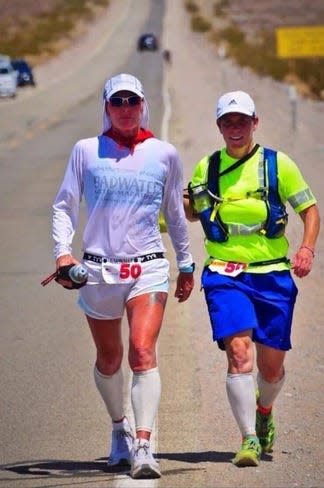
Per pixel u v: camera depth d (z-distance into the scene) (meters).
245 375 10.06
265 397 10.72
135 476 9.88
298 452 10.88
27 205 30.95
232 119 10.31
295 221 26.38
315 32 56.81
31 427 11.98
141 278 10.16
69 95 81.81
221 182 10.45
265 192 10.36
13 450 11.23
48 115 65.75
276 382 10.63
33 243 24.80
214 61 105.38
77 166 10.29
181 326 16.52
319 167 36.19
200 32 141.00
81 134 53.84
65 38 134.38
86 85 90.69
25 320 17.36
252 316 10.12
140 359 9.88
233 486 9.73
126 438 10.63
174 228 10.63
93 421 12.13
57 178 37.16
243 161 10.45
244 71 88.25
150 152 10.23
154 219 10.26
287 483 9.84
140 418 9.88
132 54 117.81
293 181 10.42
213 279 10.38
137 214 10.15
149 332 9.95
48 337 16.17
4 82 80.50
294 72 83.44
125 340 15.76
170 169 10.35
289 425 11.82
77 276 9.92
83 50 124.75
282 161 10.43
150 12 161.88
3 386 13.60
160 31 142.38
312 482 9.88
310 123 51.88
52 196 32.75
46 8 164.12
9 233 26.31
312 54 56.91
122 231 10.14
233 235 10.40
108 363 10.55
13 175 38.56
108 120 10.33
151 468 9.83
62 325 16.95
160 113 57.78
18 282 20.53
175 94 71.88
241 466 10.28
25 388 13.49
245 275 10.34
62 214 10.36
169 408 12.41
